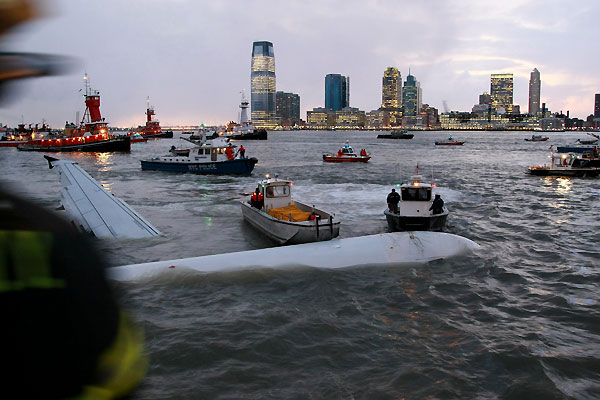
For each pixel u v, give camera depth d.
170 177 46.50
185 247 19.12
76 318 0.73
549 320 11.55
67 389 0.72
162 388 8.84
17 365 0.68
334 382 9.06
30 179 45.44
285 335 10.79
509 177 46.19
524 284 14.00
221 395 8.68
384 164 64.00
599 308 12.16
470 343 10.40
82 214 21.75
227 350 10.12
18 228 0.70
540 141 167.25
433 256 16.16
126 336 0.83
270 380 9.14
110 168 58.25
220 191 35.91
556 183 40.34
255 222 21.78
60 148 98.19
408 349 10.23
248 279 14.20
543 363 9.49
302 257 15.51
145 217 25.30
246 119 166.88
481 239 19.97
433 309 12.34
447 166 60.81
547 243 19.03
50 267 0.72
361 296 13.18
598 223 22.91
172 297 12.91
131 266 14.61
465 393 8.70
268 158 77.69
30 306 0.70
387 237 17.03
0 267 0.68
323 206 29.00
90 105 107.69
